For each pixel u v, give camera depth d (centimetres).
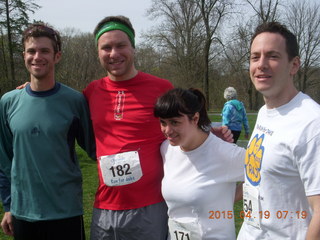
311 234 154
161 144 248
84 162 757
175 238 221
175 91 210
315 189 153
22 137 240
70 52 3322
